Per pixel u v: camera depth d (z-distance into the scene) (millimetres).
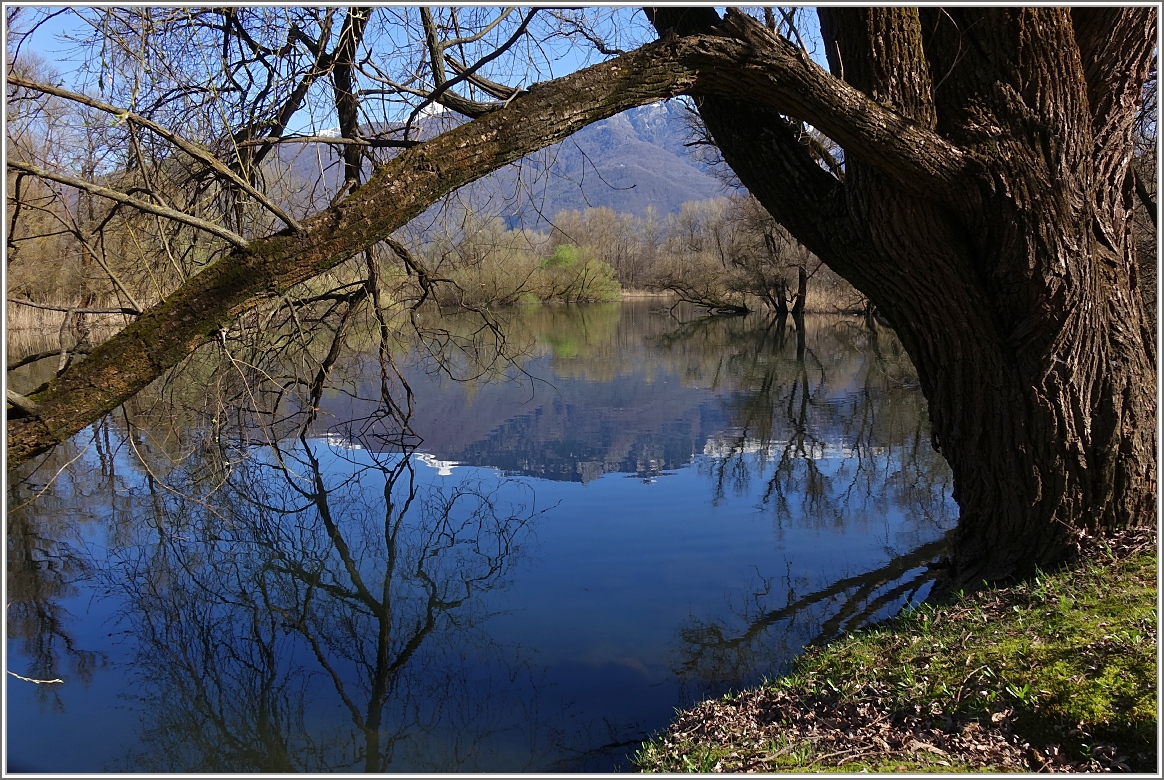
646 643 5727
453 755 4430
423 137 7004
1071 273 4602
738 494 9516
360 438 13055
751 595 6512
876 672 4152
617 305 59781
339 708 5121
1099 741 3170
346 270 10609
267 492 10258
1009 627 4102
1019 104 4543
